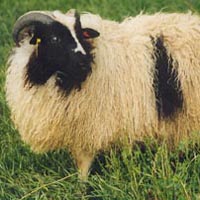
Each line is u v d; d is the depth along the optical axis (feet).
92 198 27.43
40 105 26.99
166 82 27.68
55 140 27.71
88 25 27.22
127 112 27.14
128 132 27.45
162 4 45.16
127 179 27.25
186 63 27.99
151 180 26.53
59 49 25.76
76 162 28.48
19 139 29.91
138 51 27.50
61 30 25.72
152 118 27.61
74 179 27.76
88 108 26.89
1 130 30.89
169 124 28.09
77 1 47.03
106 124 27.12
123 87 27.07
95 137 27.32
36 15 26.03
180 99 27.91
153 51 27.71
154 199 26.68
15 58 27.35
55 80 26.55
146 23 28.40
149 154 27.37
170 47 27.99
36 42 26.00
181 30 28.43
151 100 27.48
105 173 27.22
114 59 27.04
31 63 26.61
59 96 26.76
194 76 28.09
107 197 26.37
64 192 27.20
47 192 26.91
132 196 26.30
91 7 44.96
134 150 28.37
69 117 26.99
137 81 27.22
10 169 28.66
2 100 32.37
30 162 29.14
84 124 27.14
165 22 28.58
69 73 26.17
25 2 46.85
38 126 27.32
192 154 28.58
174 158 28.12
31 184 27.50
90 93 26.76
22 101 27.27
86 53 25.98
